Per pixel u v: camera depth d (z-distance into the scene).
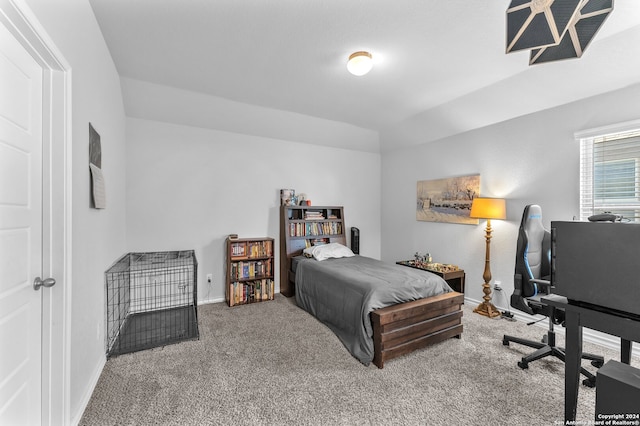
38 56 1.28
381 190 5.32
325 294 3.01
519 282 2.33
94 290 1.95
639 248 1.08
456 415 1.65
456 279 3.75
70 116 1.44
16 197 1.18
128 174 3.32
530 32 1.17
